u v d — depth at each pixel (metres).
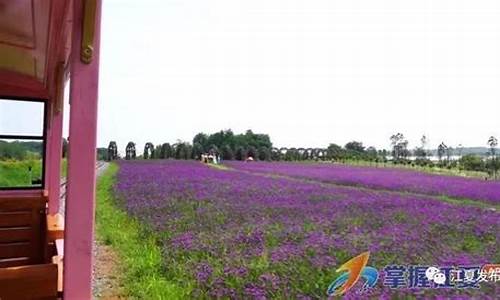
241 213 9.79
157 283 5.36
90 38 2.03
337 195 13.16
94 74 2.06
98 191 14.56
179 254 6.46
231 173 21.47
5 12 2.78
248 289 4.96
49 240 3.95
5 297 1.96
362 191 14.34
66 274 2.06
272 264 5.75
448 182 16.91
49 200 5.09
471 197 12.52
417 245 6.60
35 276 2.01
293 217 9.31
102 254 6.99
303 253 6.18
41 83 5.00
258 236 7.43
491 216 9.24
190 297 4.99
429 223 8.48
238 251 6.47
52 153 5.14
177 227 8.35
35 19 2.86
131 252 6.83
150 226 8.45
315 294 4.91
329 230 7.94
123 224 9.08
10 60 4.10
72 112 2.04
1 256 4.50
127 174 20.47
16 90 5.04
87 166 2.07
